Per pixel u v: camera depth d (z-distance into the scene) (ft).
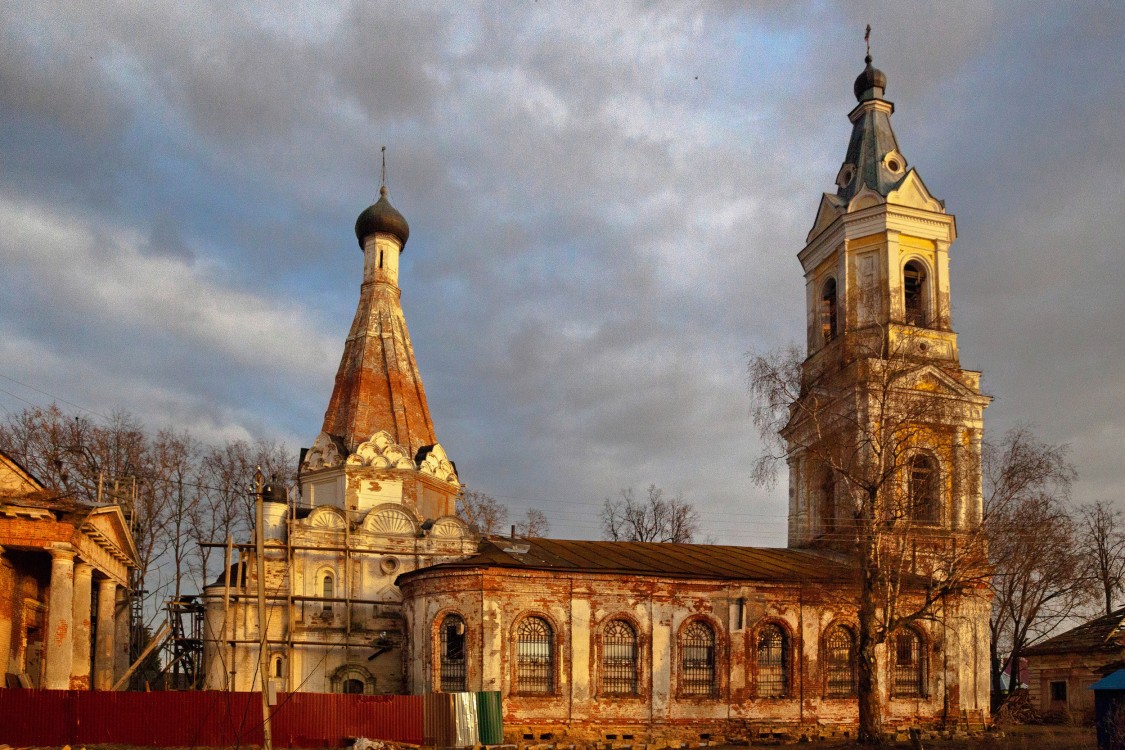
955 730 153.48
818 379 143.43
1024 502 136.56
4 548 123.13
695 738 142.20
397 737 119.14
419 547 168.86
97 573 144.15
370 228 196.65
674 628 147.74
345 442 177.17
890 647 156.46
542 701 138.21
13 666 134.51
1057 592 162.71
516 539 156.35
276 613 162.30
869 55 191.62
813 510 176.24
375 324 190.19
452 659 140.56
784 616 153.89
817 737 149.38
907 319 170.71
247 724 115.34
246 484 220.02
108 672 146.10
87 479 193.26
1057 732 147.02
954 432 146.82
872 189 176.86
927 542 143.84
